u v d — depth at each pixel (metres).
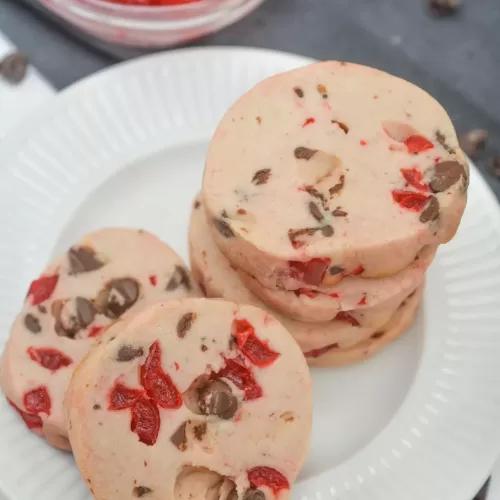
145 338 0.27
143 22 0.34
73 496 0.28
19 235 0.31
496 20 0.37
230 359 0.27
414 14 0.37
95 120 0.33
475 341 0.30
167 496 0.27
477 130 0.34
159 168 0.33
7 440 0.28
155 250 0.30
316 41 0.36
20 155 0.32
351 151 0.28
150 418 0.27
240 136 0.29
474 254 0.31
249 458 0.27
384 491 0.28
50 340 0.29
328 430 0.29
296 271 0.28
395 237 0.27
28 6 0.36
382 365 0.30
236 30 0.36
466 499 0.28
